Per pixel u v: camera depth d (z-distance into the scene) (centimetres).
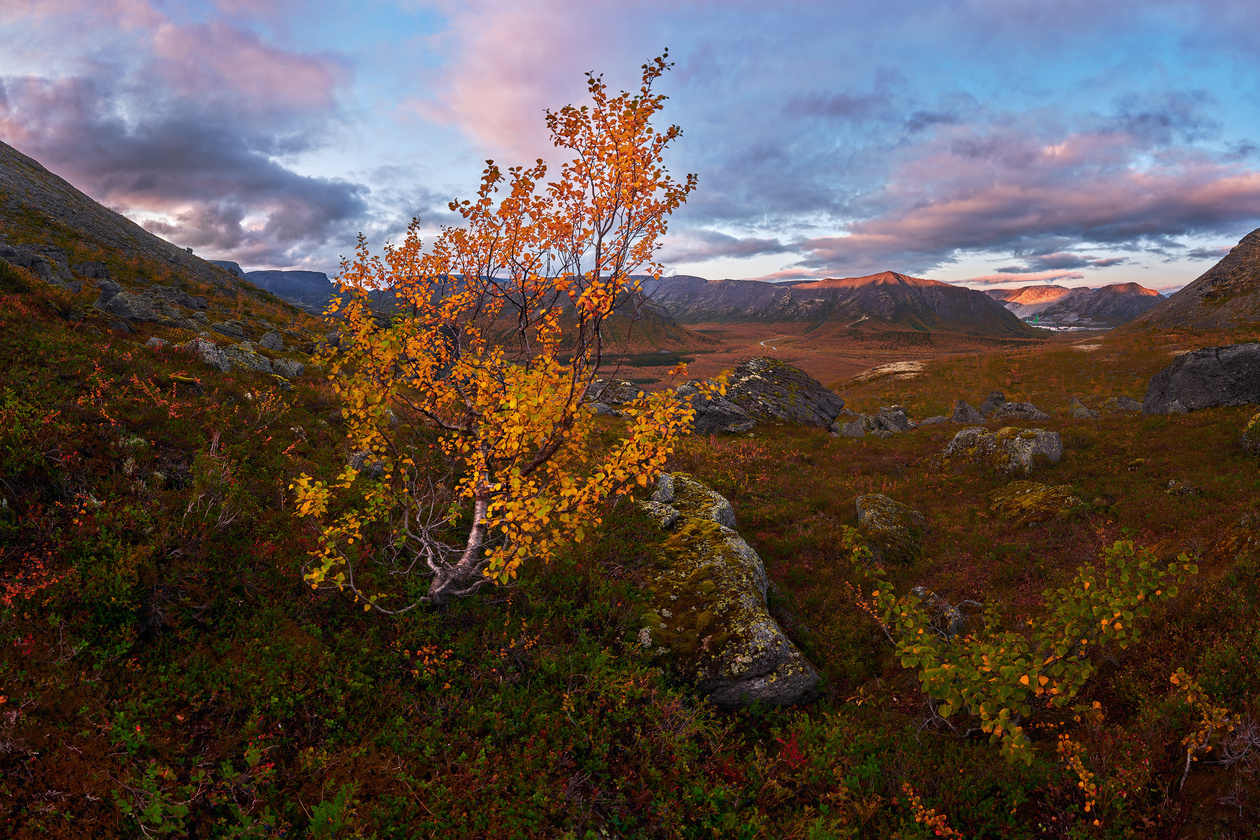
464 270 934
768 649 904
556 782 634
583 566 1091
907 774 687
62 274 2827
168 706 605
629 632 947
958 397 6391
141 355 1440
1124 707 748
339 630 809
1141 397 5400
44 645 598
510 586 981
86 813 472
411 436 1426
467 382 966
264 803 535
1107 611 651
